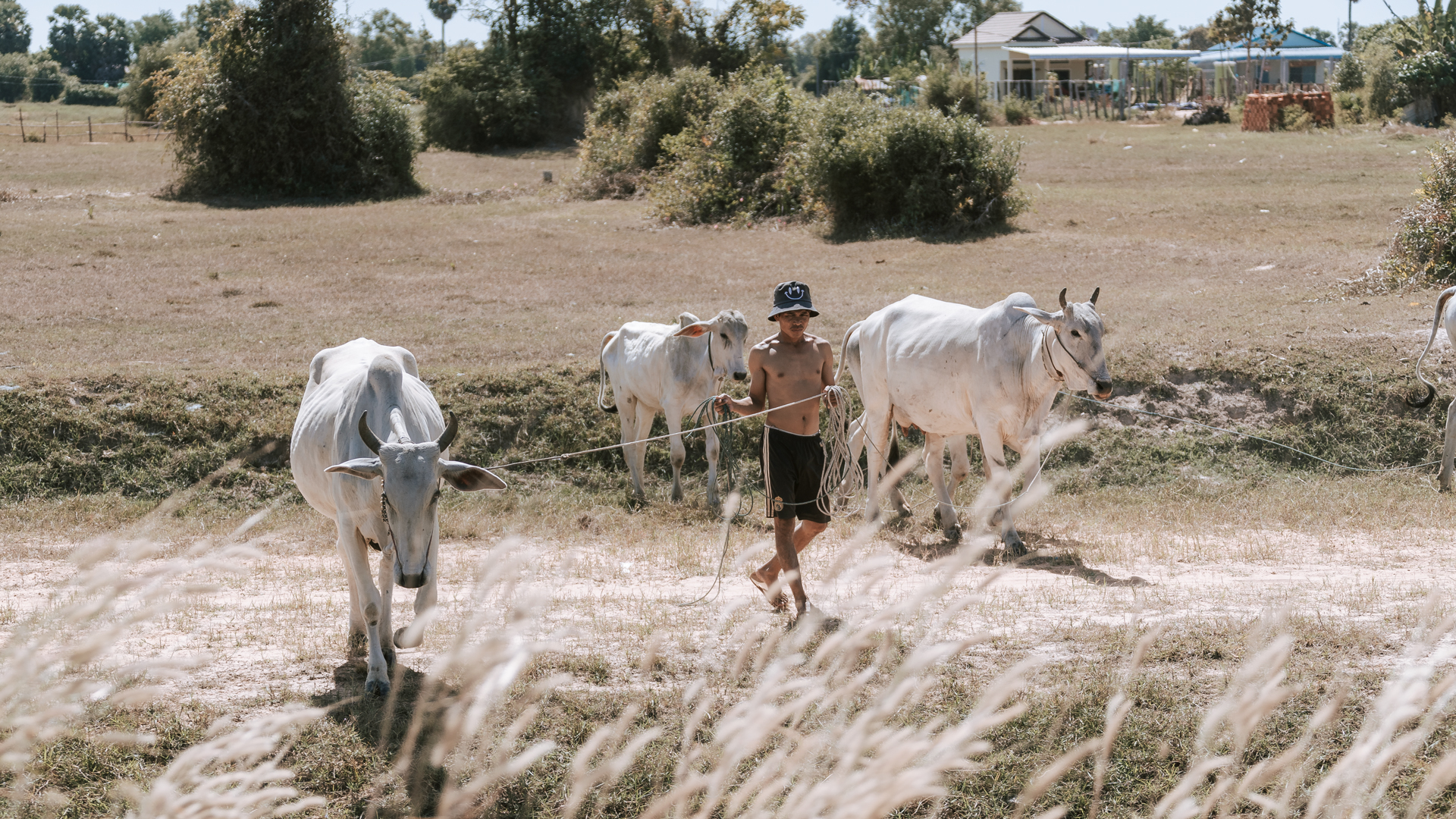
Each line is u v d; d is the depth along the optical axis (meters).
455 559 8.34
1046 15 62.12
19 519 9.45
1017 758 4.45
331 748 4.54
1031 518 9.29
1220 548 8.27
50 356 13.02
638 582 7.41
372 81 36.38
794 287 6.11
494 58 52.69
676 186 26.47
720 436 10.70
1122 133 40.94
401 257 21.06
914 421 9.09
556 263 20.23
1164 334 13.12
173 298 16.92
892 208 23.33
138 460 10.52
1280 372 11.98
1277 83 54.84
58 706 1.98
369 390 5.47
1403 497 10.02
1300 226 21.27
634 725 4.66
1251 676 2.06
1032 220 23.20
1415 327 13.07
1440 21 41.91
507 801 4.16
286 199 32.91
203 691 5.19
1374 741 1.92
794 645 1.98
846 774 1.76
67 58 141.25
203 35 70.69
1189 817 1.99
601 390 10.96
